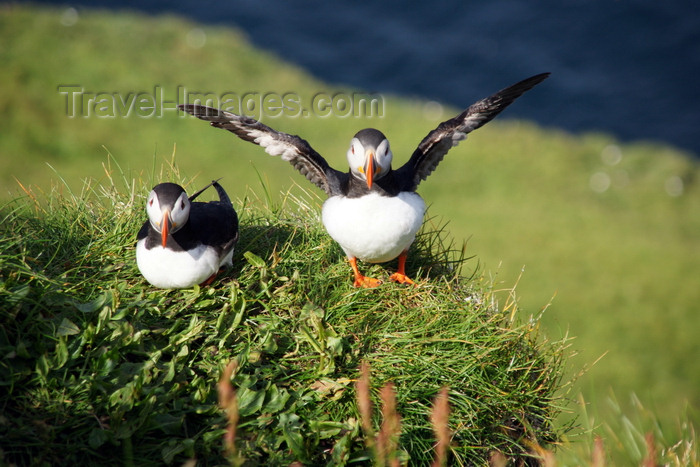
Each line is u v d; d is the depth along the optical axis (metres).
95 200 9.67
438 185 29.48
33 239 7.99
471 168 31.72
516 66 62.59
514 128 38.16
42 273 7.42
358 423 6.96
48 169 24.67
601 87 59.94
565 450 8.23
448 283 8.86
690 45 65.00
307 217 9.95
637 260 24.17
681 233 28.95
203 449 6.58
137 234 8.45
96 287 7.76
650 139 54.44
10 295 6.86
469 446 7.39
